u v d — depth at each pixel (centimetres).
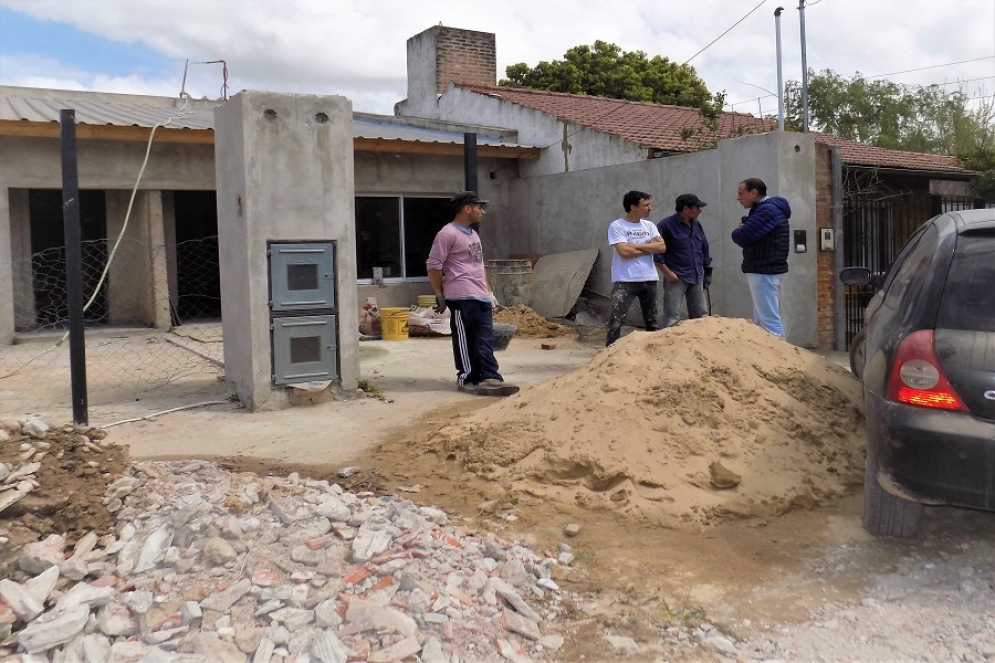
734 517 470
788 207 836
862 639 348
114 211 1467
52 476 404
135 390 850
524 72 3097
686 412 531
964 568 409
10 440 418
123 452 452
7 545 360
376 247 1535
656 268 916
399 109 2259
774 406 555
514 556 412
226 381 810
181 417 723
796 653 339
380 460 579
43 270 1427
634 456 500
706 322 630
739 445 517
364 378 905
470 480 522
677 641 350
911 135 3119
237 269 759
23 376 941
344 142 776
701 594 387
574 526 453
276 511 405
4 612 319
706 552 430
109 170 1299
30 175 1248
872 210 1284
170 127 1272
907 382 395
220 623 328
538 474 507
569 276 1461
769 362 598
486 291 825
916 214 1706
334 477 543
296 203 754
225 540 376
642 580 400
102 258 1473
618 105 1938
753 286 840
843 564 417
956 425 380
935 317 402
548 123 1641
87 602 331
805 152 1088
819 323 1112
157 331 1367
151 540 376
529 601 379
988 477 377
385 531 400
